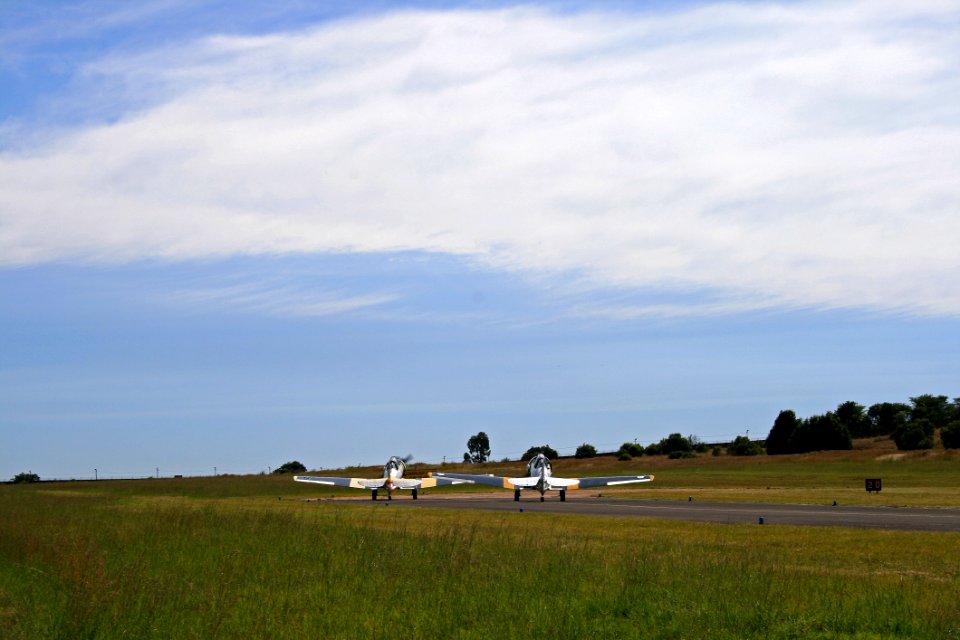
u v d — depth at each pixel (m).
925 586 16.80
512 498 59.91
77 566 16.03
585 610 14.43
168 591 15.12
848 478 73.12
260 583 16.84
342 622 13.60
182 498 58.72
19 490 68.19
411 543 22.22
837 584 16.56
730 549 22.83
